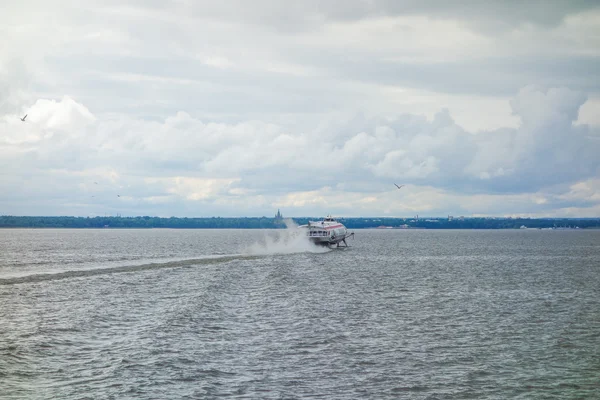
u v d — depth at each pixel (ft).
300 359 134.72
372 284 279.08
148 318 178.70
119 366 126.21
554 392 115.65
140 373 121.80
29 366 125.59
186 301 209.97
